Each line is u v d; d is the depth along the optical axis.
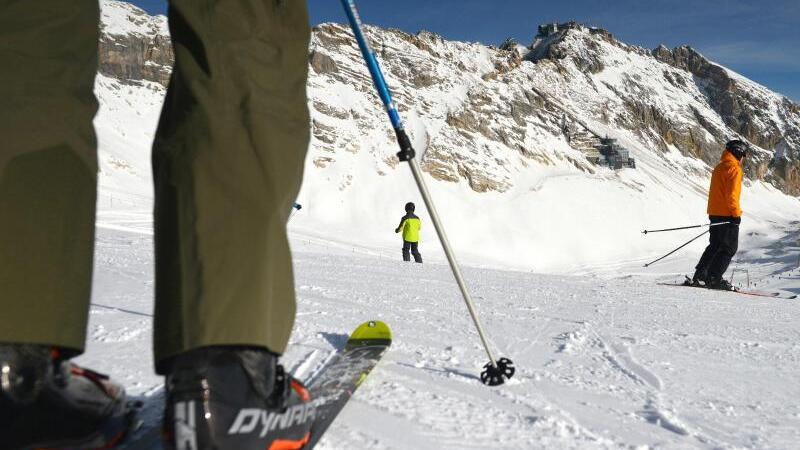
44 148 0.94
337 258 8.91
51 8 1.02
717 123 123.94
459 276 1.98
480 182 79.31
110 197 35.59
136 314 2.90
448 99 90.00
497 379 2.03
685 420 1.80
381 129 80.31
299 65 1.19
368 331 2.39
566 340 3.02
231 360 0.98
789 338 3.50
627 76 124.56
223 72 1.05
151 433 1.22
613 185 90.94
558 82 114.31
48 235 0.92
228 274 0.97
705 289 7.13
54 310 0.91
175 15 1.08
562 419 1.71
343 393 1.65
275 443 1.07
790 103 133.25
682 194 96.00
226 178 1.00
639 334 3.34
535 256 69.25
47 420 0.90
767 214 104.88
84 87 1.05
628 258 72.19
